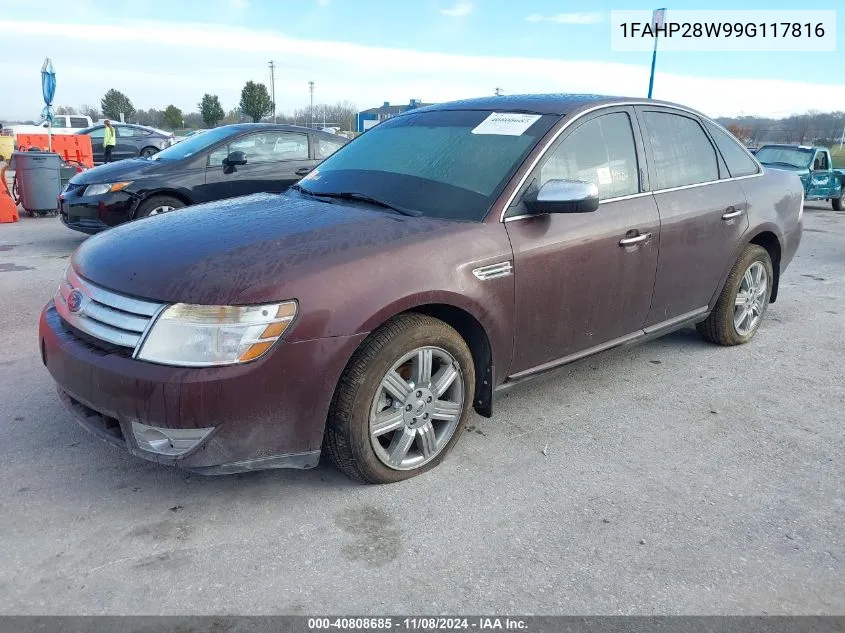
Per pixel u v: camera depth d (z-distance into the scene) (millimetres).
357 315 2709
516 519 2832
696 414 3918
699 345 5129
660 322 4270
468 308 3059
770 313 6117
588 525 2805
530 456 3373
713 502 3000
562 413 3885
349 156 4031
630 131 3982
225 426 2555
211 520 2771
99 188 7668
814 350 5078
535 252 3299
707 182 4469
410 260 2891
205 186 8062
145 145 22000
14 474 3062
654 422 3799
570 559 2584
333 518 2809
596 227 3592
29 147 16516
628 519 2854
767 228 4887
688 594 2412
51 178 11211
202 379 2486
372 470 2953
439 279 2941
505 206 3264
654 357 4848
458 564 2539
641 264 3881
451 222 3174
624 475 3215
